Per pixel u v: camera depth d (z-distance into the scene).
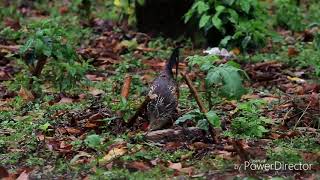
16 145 10.05
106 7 20.92
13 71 14.44
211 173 8.81
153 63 15.05
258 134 10.24
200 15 16.44
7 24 18.48
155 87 10.51
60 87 12.84
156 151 9.53
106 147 9.62
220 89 10.45
